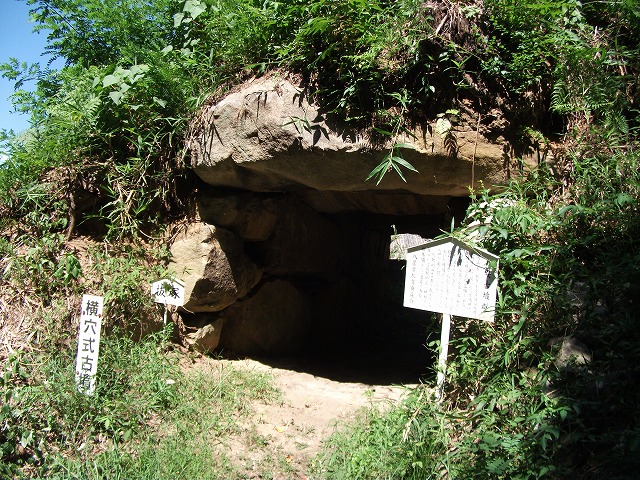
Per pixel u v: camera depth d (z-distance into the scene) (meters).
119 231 5.08
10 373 3.95
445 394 3.83
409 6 4.02
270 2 4.75
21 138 5.55
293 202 6.08
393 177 4.38
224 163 4.77
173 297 4.89
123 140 5.29
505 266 3.84
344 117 4.18
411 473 3.36
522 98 4.29
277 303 6.12
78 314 4.51
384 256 8.73
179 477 3.51
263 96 4.41
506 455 3.14
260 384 4.77
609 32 4.64
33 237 4.93
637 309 3.46
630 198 3.61
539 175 4.26
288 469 3.69
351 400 4.79
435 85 4.14
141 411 4.05
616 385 3.21
